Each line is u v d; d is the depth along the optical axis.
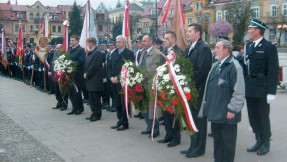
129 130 7.08
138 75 6.19
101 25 68.50
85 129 7.20
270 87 5.08
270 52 5.10
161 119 6.76
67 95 9.34
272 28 47.84
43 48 13.00
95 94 7.86
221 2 55.47
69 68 8.30
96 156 5.47
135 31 59.06
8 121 8.02
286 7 49.47
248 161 5.12
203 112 4.62
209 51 5.21
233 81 4.28
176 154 5.52
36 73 14.34
